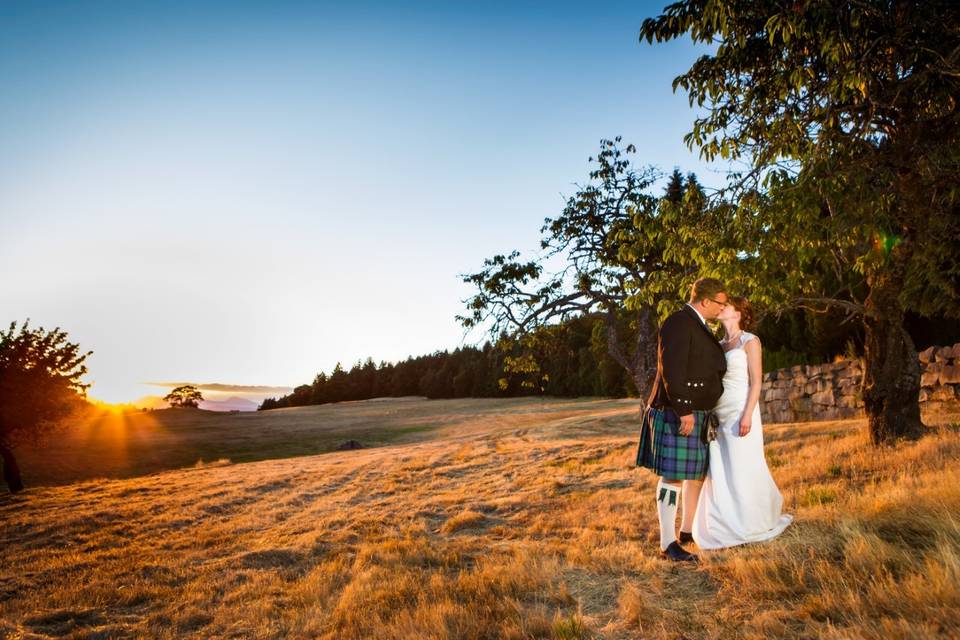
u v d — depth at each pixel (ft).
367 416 194.59
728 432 13.88
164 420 207.21
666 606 11.30
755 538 13.66
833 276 64.23
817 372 54.03
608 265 56.54
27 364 75.56
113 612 17.17
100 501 49.39
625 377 184.85
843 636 8.55
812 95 20.53
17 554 31.58
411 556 18.88
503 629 11.11
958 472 16.62
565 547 17.87
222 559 23.26
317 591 16.37
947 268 45.60
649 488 29.27
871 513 14.26
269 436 148.66
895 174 22.66
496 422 140.56
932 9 19.93
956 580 9.56
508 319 61.67
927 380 43.27
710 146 22.03
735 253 22.81
